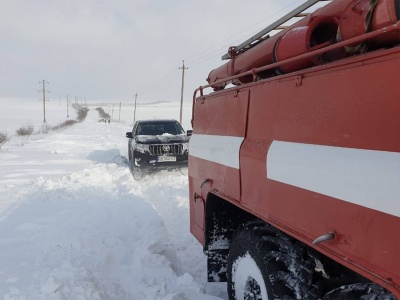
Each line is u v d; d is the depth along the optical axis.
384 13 1.83
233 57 3.91
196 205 4.35
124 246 5.26
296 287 2.41
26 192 8.60
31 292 3.54
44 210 6.99
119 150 20.12
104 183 10.22
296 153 2.25
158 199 8.92
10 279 3.87
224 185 3.40
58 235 5.35
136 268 4.68
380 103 1.66
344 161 1.84
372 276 1.63
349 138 1.85
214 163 3.68
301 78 2.26
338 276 2.42
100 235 5.45
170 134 12.70
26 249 4.82
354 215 1.75
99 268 4.41
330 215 1.92
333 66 1.97
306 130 2.21
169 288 4.13
